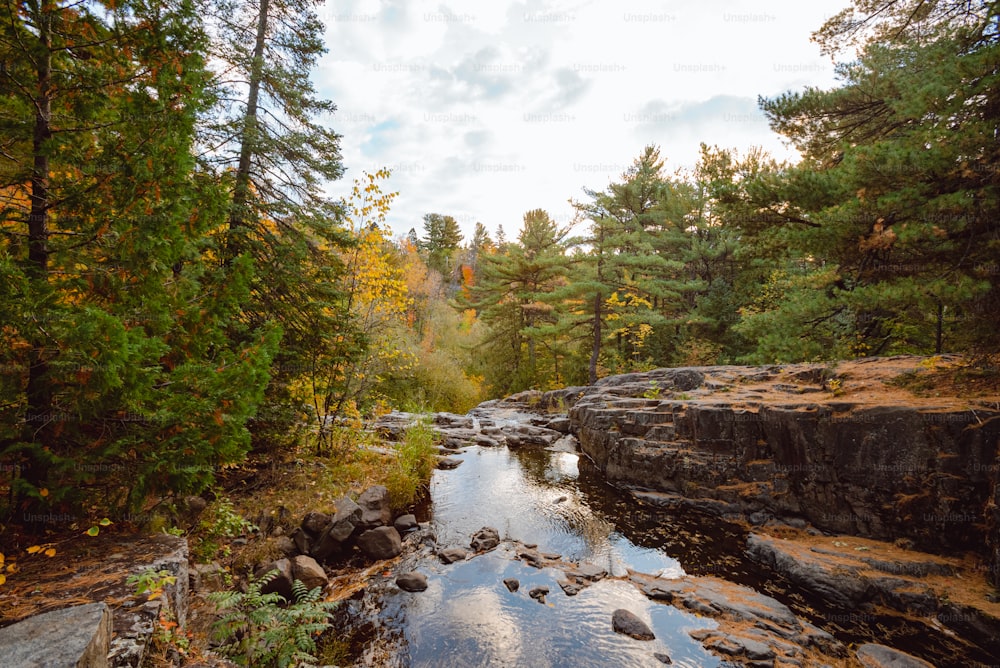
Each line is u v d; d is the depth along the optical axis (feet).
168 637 10.73
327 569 23.04
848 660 16.89
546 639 18.24
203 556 19.04
